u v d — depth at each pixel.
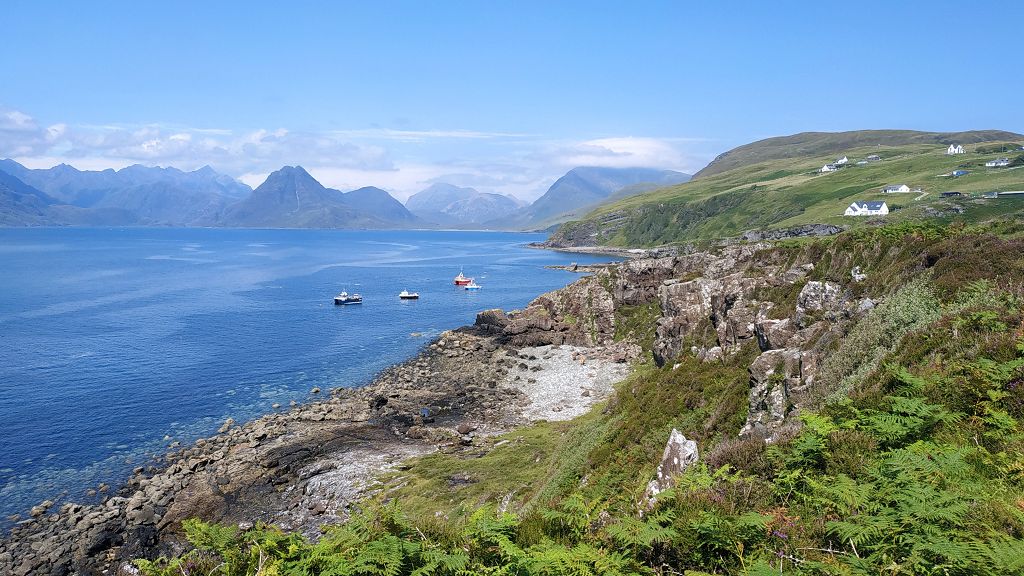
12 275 170.38
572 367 69.75
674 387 33.81
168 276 173.50
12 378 64.69
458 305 123.19
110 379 65.00
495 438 46.06
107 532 33.66
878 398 14.25
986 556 6.65
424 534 9.91
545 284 162.38
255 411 55.34
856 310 26.19
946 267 25.50
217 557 10.39
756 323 33.72
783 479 10.32
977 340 15.36
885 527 7.51
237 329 94.12
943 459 9.30
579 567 8.42
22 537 33.44
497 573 8.50
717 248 78.81
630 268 83.00
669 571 8.59
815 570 7.51
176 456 44.22
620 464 25.98
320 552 9.12
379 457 42.50
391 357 77.56
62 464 43.12
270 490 38.38
